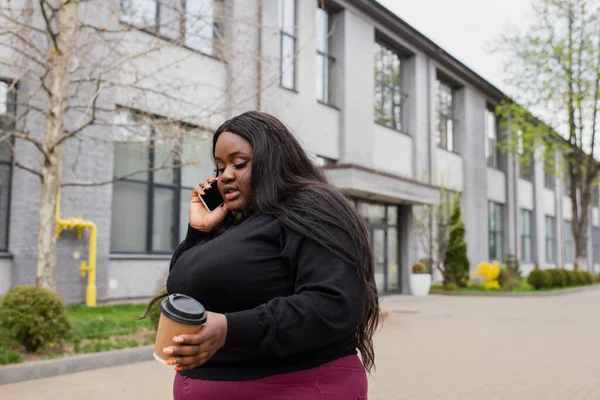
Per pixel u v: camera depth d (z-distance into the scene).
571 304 18.02
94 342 7.84
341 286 1.57
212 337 1.43
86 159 11.82
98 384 6.08
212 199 2.03
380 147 21.56
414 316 13.79
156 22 12.64
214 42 12.18
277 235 1.69
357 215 1.73
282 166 1.78
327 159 19.05
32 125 10.90
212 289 1.69
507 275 24.28
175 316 1.40
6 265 10.82
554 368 7.30
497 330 11.19
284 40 17.23
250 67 14.84
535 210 37.16
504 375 6.84
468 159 27.84
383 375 6.78
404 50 23.34
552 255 41.28
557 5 27.89
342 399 1.68
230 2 13.80
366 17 20.69
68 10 8.95
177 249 2.04
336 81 19.58
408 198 19.30
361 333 1.87
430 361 7.71
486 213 29.14
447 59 25.23
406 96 23.75
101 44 10.54
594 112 29.34
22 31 9.02
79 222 11.49
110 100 12.09
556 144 32.50
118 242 12.80
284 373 1.67
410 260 21.53
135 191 13.14
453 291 22.11
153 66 12.73
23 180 10.93
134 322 9.42
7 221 11.00
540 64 28.42
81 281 11.81
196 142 13.62
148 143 11.56
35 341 6.93
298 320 1.51
